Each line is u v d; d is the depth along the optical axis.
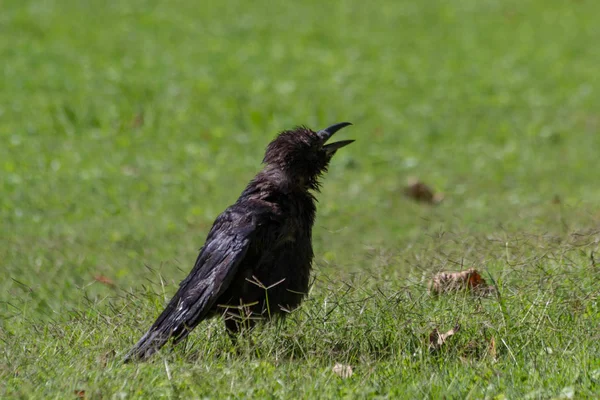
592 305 7.66
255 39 28.59
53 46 26.55
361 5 33.34
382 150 20.03
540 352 6.84
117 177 16.81
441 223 13.06
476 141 20.77
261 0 33.38
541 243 8.96
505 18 32.12
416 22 31.38
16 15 29.59
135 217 14.55
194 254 12.04
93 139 19.42
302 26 30.23
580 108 23.06
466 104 23.25
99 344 7.39
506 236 9.39
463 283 8.04
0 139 18.84
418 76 25.58
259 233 7.65
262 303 7.66
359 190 17.11
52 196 15.41
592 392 6.07
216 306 7.69
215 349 7.39
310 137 8.55
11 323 8.73
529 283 7.96
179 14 31.06
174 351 7.20
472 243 9.62
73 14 30.23
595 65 26.84
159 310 8.27
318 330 7.29
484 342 7.16
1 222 13.94
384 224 14.27
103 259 11.77
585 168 18.56
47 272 10.96
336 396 6.18
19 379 6.56
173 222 14.19
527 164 18.98
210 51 27.00
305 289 8.04
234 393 6.15
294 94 23.44
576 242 9.04
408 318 7.40
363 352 7.09
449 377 6.50
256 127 20.95
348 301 7.79
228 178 17.38
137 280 10.57
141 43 27.44
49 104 20.98
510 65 26.75
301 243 7.99
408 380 6.47
